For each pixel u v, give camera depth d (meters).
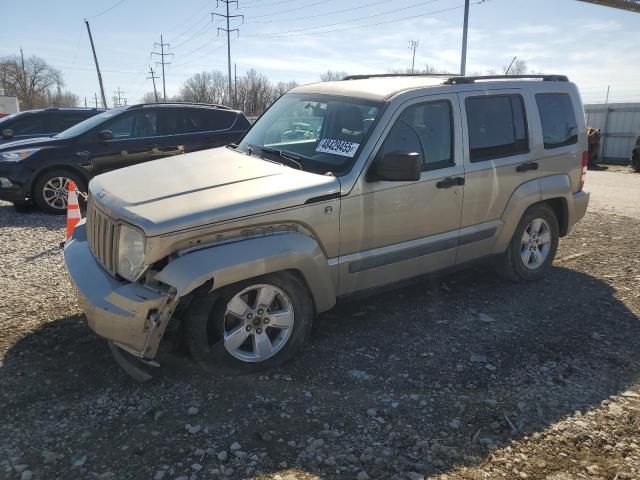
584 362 4.01
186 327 3.49
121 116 9.22
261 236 3.60
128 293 3.32
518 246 5.39
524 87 5.21
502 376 3.79
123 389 3.49
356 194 3.99
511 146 5.07
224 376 3.66
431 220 4.51
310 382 3.65
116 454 2.89
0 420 3.14
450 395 3.54
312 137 4.54
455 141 4.62
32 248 6.58
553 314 4.87
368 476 2.78
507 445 3.05
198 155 4.74
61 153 8.74
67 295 4.97
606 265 6.33
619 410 3.41
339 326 4.52
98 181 4.20
